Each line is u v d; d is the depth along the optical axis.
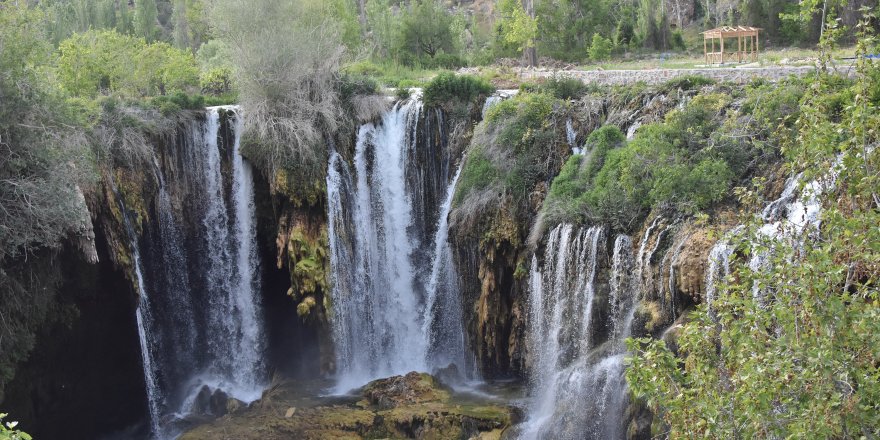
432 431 30.06
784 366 14.18
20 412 33.31
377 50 67.12
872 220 14.40
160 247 38.00
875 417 13.43
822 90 17.98
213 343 39.41
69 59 45.09
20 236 28.16
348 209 39.25
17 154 27.50
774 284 16.27
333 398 34.50
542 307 32.16
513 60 62.53
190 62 54.31
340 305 37.97
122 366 37.34
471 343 35.97
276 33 39.88
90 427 36.50
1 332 29.11
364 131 40.12
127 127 36.34
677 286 26.20
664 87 35.03
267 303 39.88
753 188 27.69
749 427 14.47
